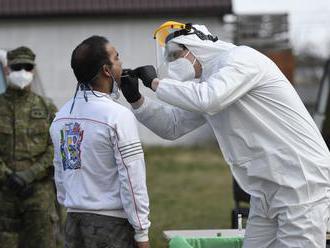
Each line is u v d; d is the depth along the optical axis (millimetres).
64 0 53500
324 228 10727
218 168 40750
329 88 26250
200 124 12367
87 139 10508
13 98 15039
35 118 14969
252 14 58688
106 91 10852
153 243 19781
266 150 10797
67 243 10867
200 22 54312
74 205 10648
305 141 10812
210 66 11148
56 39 53969
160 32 11547
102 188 10570
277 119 10844
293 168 10680
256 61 10797
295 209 10625
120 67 10938
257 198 11023
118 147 10344
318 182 10711
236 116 10969
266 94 10891
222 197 30797
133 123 10508
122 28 54125
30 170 14727
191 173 38812
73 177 10711
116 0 53562
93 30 54125
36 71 19203
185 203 28984
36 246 14898
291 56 56719
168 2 53531
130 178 10320
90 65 10664
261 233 11148
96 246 10570
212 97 10406
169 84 10758
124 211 10617
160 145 51219
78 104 10773
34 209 14875
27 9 53156
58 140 10922
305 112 11102
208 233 13711
